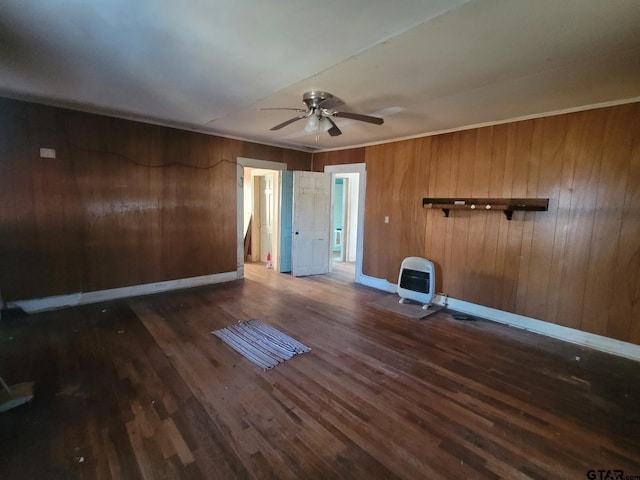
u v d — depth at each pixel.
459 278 4.22
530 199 3.51
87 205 3.94
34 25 1.87
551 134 3.37
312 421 2.05
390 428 2.01
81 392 2.28
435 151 4.36
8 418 2.00
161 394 2.28
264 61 2.29
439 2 1.55
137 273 4.43
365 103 3.18
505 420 2.11
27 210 3.56
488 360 2.92
